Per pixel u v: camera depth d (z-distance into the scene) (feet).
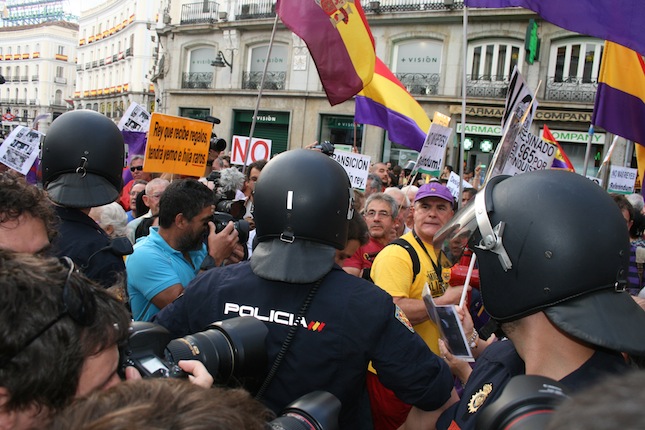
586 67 60.90
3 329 2.68
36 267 2.97
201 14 82.17
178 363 4.11
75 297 2.94
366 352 5.37
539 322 4.07
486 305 4.39
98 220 11.67
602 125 15.35
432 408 5.71
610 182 29.73
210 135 15.85
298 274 5.39
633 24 11.27
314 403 4.25
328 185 5.63
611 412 1.55
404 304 9.30
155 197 13.52
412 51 68.49
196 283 6.07
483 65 64.95
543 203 4.00
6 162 15.42
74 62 220.23
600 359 3.94
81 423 2.23
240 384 5.01
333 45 14.87
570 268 3.83
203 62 83.87
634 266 15.47
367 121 20.86
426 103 66.64
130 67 132.16
